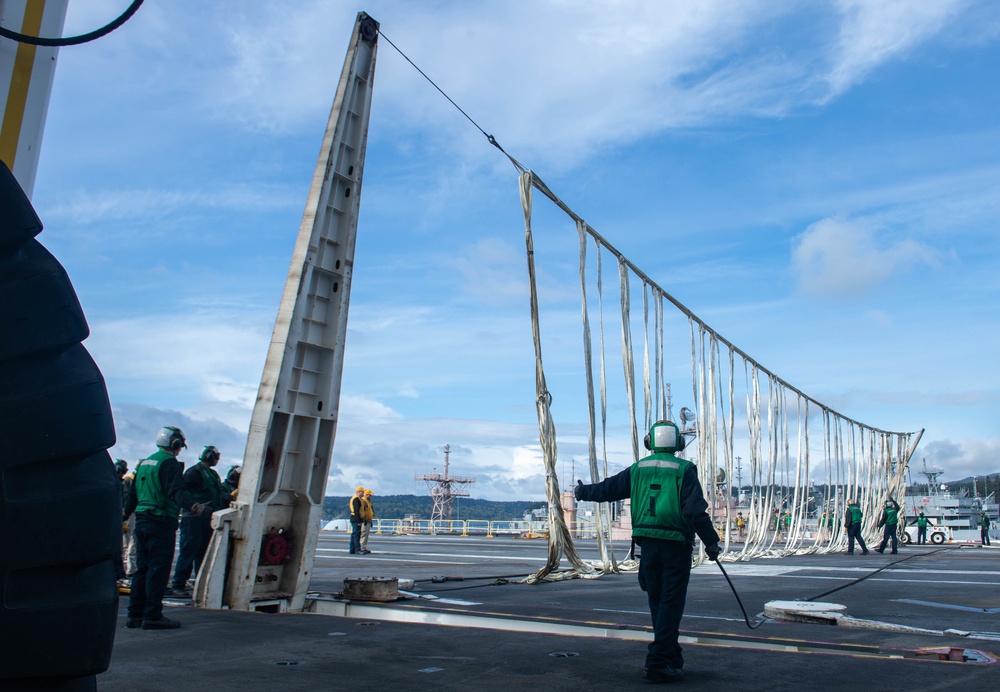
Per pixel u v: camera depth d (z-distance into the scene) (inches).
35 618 78.9
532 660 211.0
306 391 345.4
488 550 887.1
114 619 86.7
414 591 390.9
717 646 235.6
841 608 291.9
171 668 199.8
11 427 78.8
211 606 305.7
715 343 730.8
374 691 175.2
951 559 785.6
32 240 87.0
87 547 83.0
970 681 183.9
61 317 85.7
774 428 869.8
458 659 212.1
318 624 272.1
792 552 874.8
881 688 177.2
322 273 354.9
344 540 1201.4
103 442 86.3
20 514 78.1
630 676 191.6
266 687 178.5
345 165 366.3
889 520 903.1
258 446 322.3
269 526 329.7
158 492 264.1
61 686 82.4
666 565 191.3
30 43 100.5
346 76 366.9
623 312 577.9
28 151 100.3
